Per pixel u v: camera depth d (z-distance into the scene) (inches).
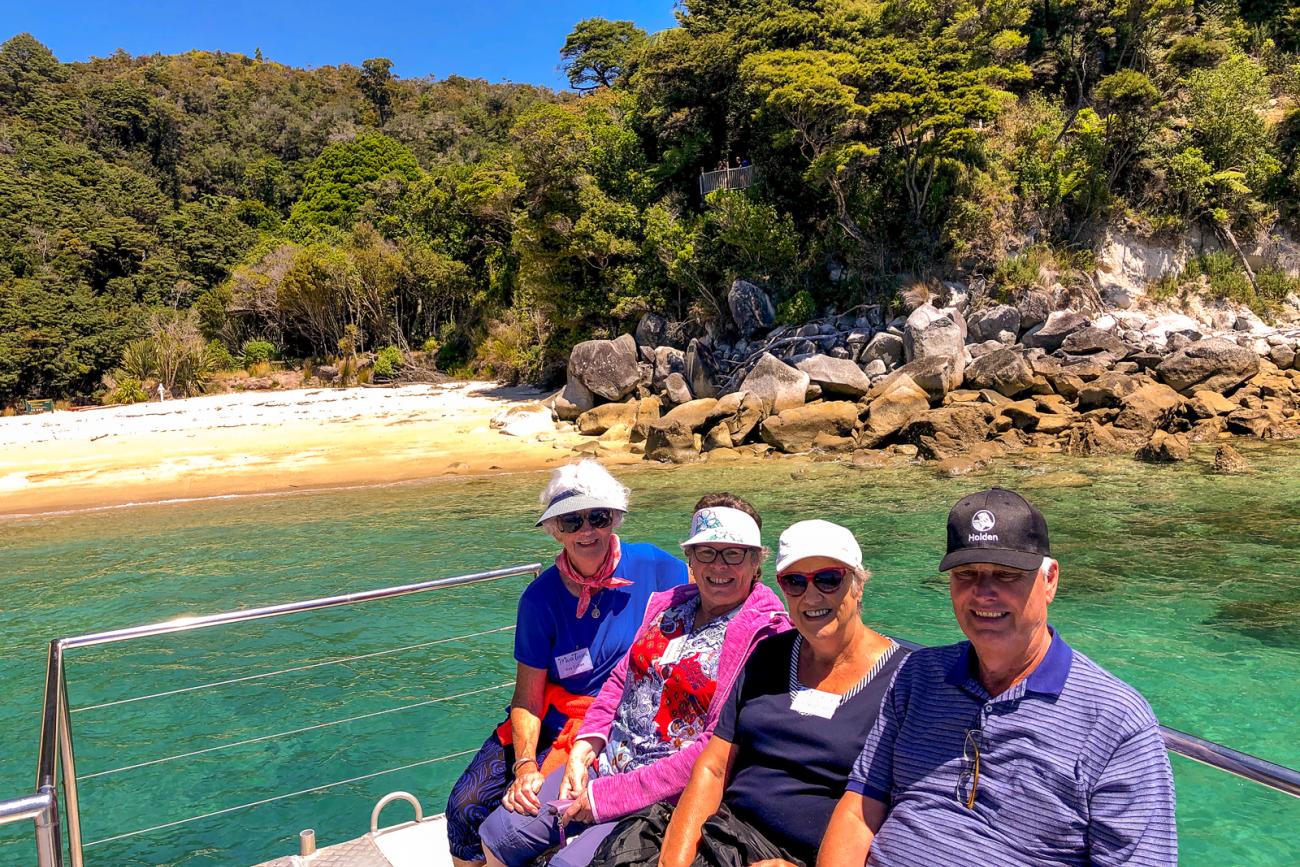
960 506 93.8
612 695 141.2
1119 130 1250.6
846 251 1215.6
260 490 799.1
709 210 1305.4
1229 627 353.7
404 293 2071.9
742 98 1355.8
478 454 947.3
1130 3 1283.2
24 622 410.6
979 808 91.0
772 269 1227.9
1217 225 1290.6
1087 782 86.6
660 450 882.8
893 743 102.0
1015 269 1158.3
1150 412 832.9
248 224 3016.7
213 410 1315.2
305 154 3737.7
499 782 148.6
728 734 117.2
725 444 904.3
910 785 97.0
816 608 109.1
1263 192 1310.3
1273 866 188.7
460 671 320.2
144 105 3545.8
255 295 2073.1
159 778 238.8
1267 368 981.2
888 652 112.9
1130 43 1341.0
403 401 1364.4
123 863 196.1
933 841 92.1
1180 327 1145.4
